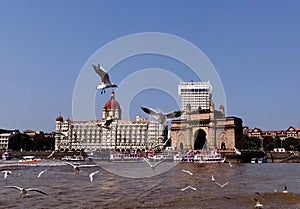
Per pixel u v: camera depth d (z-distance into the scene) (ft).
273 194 120.47
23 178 185.06
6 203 102.94
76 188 139.13
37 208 96.22
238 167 305.94
